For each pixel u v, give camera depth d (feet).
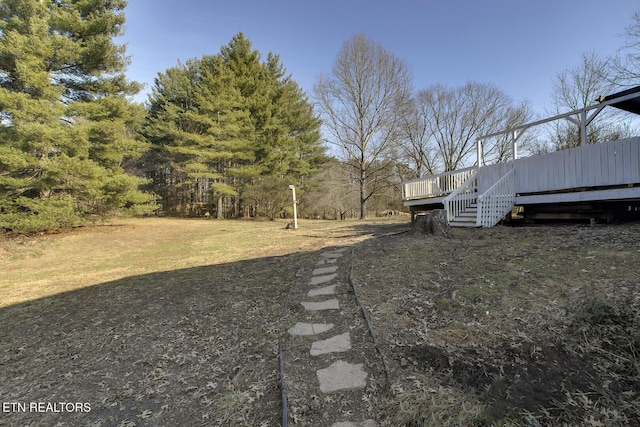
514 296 11.89
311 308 13.65
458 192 31.48
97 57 39.91
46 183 36.04
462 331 10.18
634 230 18.01
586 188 23.59
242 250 32.14
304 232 44.78
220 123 72.02
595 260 13.73
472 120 82.64
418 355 9.07
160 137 79.97
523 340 9.23
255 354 10.19
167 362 10.15
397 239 26.55
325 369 8.82
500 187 27.84
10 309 16.80
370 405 7.20
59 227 42.63
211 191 85.10
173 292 17.99
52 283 22.33
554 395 7.08
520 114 76.74
